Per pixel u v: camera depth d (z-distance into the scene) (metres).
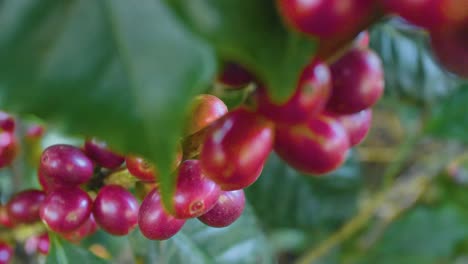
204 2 0.15
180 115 0.15
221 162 0.18
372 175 0.60
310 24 0.15
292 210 0.37
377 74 0.18
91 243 0.31
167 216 0.21
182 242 0.29
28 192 0.26
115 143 0.15
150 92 0.15
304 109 0.17
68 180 0.23
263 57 0.15
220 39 0.15
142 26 0.16
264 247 0.31
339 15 0.15
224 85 0.18
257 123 0.18
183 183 0.20
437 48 0.17
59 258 0.26
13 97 0.16
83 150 0.24
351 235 0.52
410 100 0.32
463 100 0.40
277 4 0.15
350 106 0.18
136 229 0.28
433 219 0.56
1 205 0.28
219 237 0.30
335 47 0.17
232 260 0.30
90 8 0.16
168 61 0.15
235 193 0.22
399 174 0.60
